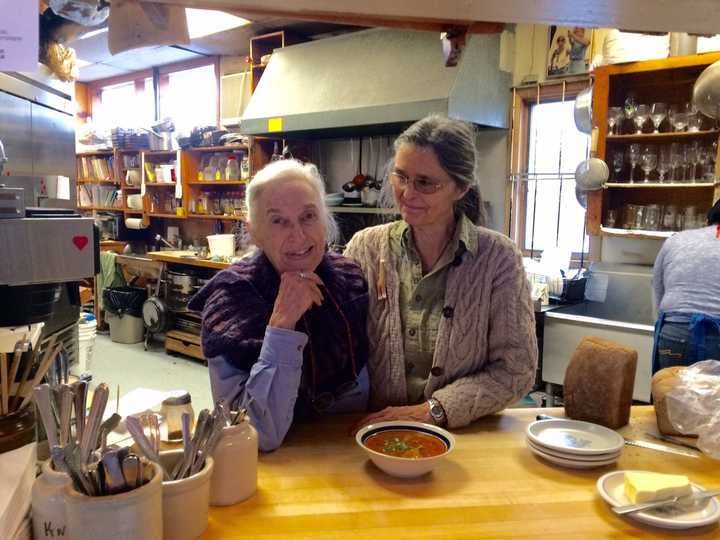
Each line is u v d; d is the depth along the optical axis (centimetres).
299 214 117
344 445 117
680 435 126
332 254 143
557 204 375
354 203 433
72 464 70
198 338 498
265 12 89
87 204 703
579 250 370
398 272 142
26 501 77
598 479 102
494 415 137
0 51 67
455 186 131
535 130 380
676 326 241
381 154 452
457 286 136
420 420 124
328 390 132
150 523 71
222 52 568
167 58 598
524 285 139
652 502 91
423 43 366
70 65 296
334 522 87
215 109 598
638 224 323
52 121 345
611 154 326
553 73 363
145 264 559
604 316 336
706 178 300
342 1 83
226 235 521
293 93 417
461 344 135
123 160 656
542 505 94
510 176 385
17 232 101
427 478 103
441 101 328
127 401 130
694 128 298
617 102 329
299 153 488
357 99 372
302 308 114
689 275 244
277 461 109
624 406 131
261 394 110
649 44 296
